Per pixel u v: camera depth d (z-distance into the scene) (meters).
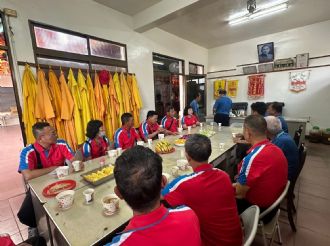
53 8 2.71
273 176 1.30
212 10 3.65
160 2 3.32
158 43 4.55
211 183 0.91
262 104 2.87
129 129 2.74
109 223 0.99
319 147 4.43
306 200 2.34
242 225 1.06
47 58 2.73
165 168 1.68
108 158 2.00
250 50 5.74
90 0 3.16
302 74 4.99
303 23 4.64
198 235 0.60
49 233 1.27
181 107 5.66
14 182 3.11
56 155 1.90
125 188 0.54
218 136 2.93
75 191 1.34
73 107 2.79
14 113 8.92
